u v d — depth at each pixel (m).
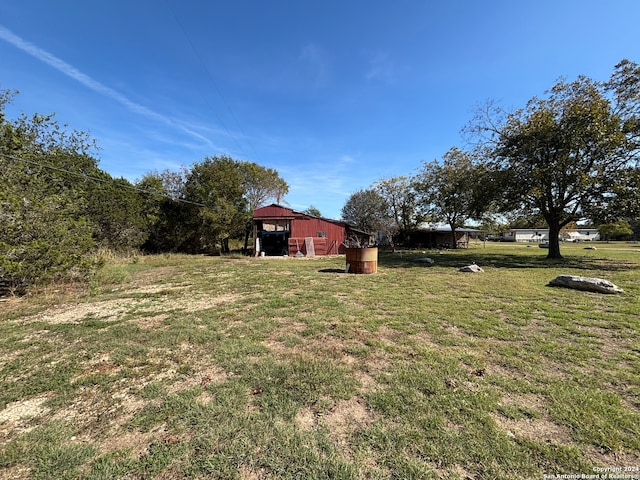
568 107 11.60
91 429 1.95
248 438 1.81
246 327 4.04
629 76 10.80
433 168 23.86
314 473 1.54
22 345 3.46
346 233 19.81
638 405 2.13
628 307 4.90
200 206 18.34
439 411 2.06
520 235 47.03
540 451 1.67
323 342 3.46
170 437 1.84
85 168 14.09
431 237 28.30
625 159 10.72
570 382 2.47
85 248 7.93
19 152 8.87
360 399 2.24
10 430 1.96
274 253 20.23
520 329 3.89
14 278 6.30
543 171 11.65
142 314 4.81
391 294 6.15
